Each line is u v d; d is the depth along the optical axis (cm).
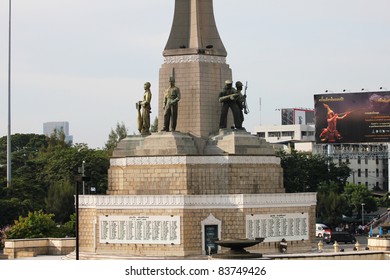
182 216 18288
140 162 18938
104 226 18850
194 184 18662
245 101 19475
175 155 18675
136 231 18575
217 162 18788
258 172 19012
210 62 19562
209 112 19438
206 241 18388
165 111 19125
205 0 19838
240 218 18438
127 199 18662
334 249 19562
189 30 19725
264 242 18612
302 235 19112
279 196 18825
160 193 18775
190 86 19450
